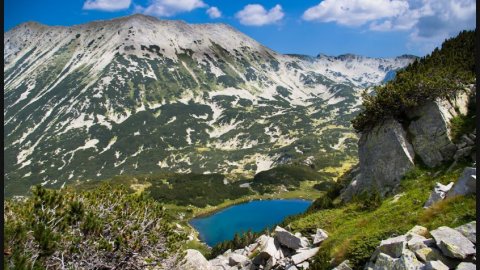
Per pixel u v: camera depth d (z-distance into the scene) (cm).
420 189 2586
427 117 3161
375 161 3347
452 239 1366
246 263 2581
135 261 1573
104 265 1454
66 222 1450
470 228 1424
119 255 1502
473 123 3006
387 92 3388
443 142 2995
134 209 1753
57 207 1530
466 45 3812
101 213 1638
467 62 3553
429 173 2931
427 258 1341
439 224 1691
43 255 1262
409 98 3256
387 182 3181
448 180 2558
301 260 2150
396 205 2384
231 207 14088
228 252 3156
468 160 2730
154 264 1611
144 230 1692
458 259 1303
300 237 2564
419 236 1506
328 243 2192
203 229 11181
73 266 1341
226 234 10650
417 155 3117
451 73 3369
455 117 3128
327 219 2781
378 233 1892
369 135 3506
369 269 1578
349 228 2334
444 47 4016
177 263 1722
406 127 3275
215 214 13038
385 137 3322
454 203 1792
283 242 2488
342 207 3048
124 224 1634
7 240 1115
